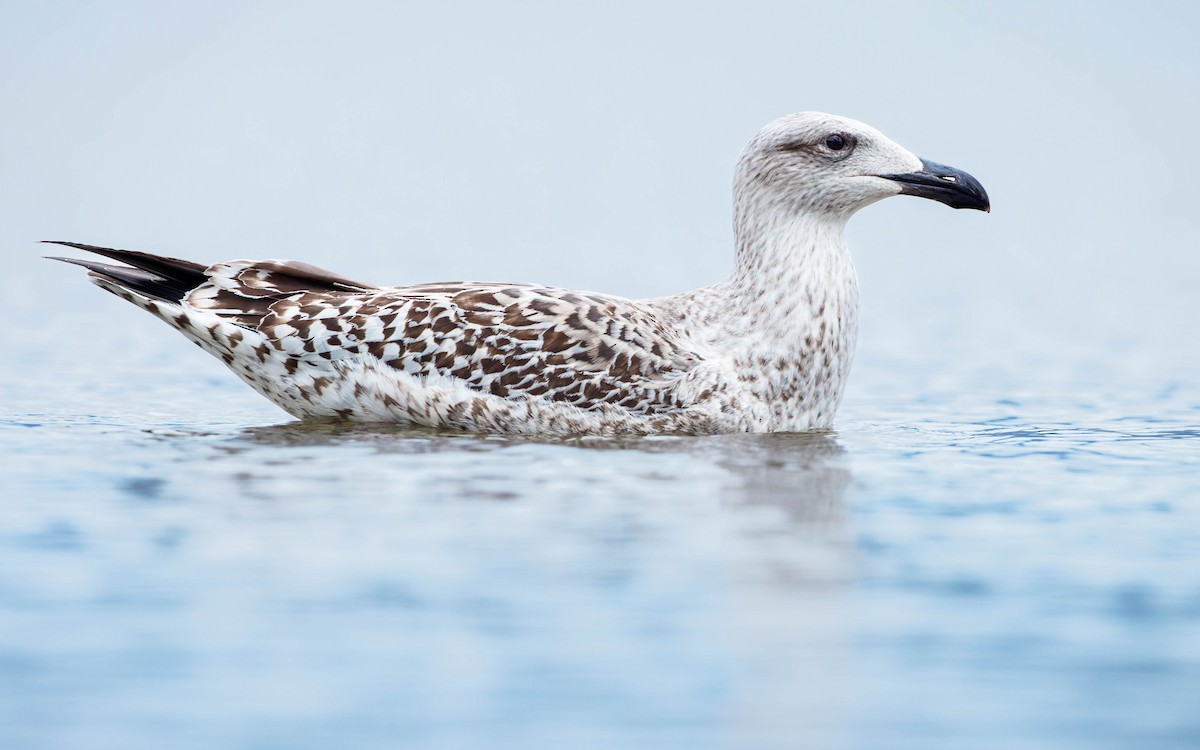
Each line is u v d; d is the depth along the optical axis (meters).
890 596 9.60
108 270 15.09
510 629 8.96
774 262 15.06
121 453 13.52
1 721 7.75
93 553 10.30
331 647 8.70
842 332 15.21
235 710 7.89
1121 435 15.23
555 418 14.52
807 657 8.58
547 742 7.55
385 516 11.27
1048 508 11.76
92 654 8.57
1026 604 9.45
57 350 21.25
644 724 7.77
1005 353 22.27
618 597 9.51
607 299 15.00
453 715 7.85
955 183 14.94
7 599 9.39
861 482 12.65
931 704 8.01
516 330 14.58
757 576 9.91
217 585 9.67
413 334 14.64
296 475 12.57
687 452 13.80
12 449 13.71
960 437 15.04
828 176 15.01
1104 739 7.61
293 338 14.77
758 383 14.89
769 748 7.47
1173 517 11.48
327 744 7.53
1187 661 8.53
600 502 11.77
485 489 12.13
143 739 7.58
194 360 20.69
